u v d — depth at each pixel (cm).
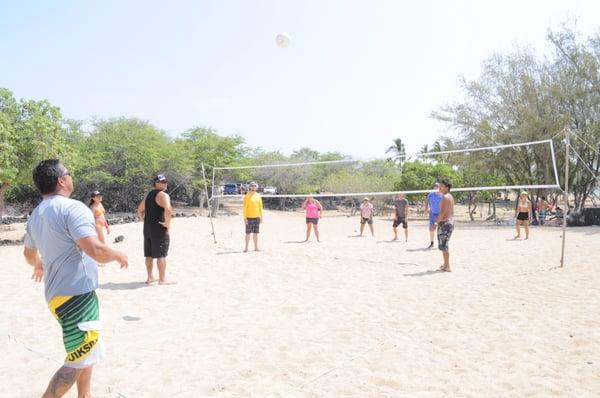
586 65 1956
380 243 1179
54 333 457
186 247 1084
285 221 2169
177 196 3625
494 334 447
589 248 1005
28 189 2752
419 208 3062
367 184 2925
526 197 1259
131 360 388
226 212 2961
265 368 371
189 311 538
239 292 629
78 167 2536
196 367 373
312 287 657
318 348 415
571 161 2020
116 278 722
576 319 485
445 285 660
